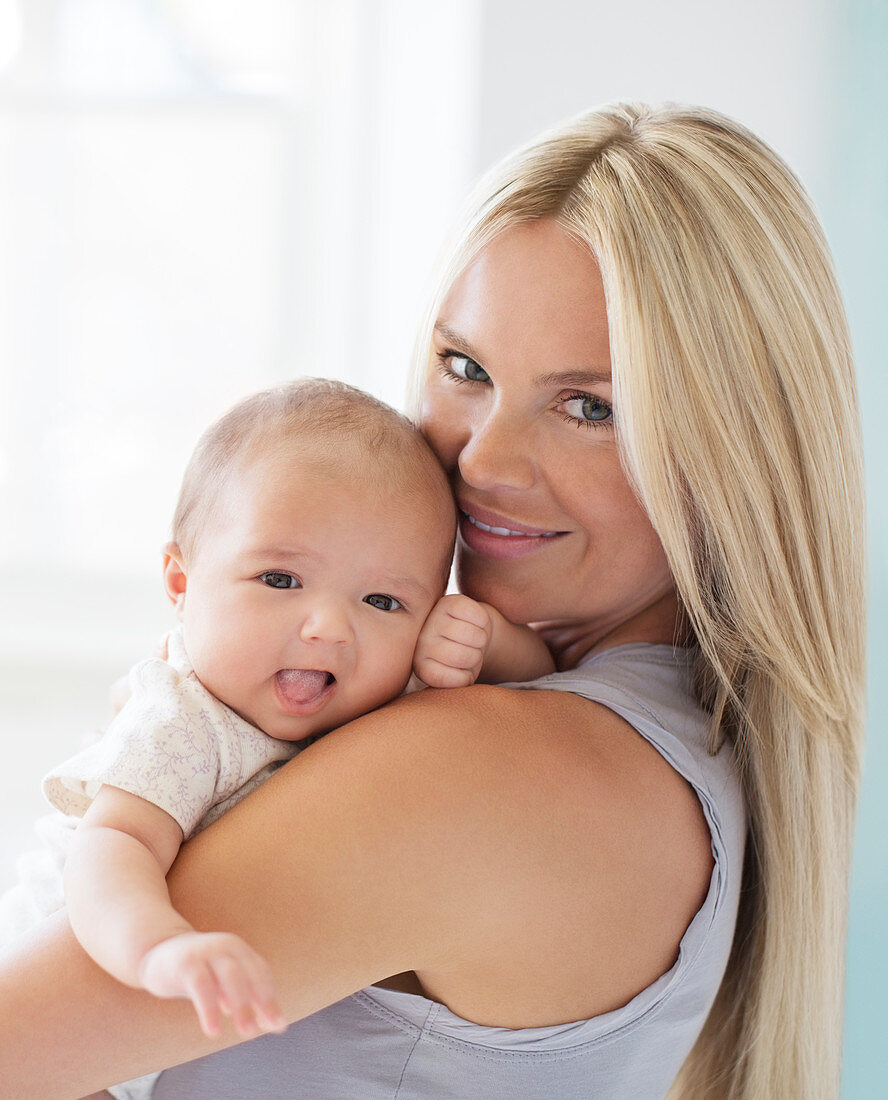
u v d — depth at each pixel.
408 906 0.78
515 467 0.96
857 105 2.35
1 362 3.72
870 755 1.81
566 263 0.92
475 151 3.21
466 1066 0.86
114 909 0.67
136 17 3.60
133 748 0.80
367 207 3.62
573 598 1.02
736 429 0.93
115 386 3.76
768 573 0.96
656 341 0.90
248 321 3.74
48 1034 0.68
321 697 0.91
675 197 0.92
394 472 0.95
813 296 0.97
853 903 1.82
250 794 0.81
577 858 0.84
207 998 0.58
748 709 1.01
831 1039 1.12
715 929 0.94
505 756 0.84
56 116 3.64
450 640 0.95
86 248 3.70
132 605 3.76
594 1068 0.89
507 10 3.16
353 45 3.55
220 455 0.95
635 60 3.14
